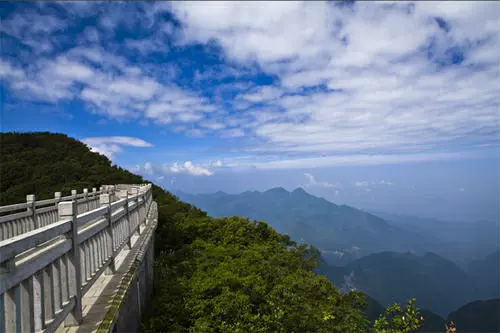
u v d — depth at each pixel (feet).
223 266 43.42
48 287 11.03
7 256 7.87
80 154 131.44
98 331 13.10
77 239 13.62
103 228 18.37
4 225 22.99
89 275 15.74
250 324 30.17
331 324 35.53
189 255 50.72
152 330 25.64
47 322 10.66
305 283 41.86
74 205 13.25
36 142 134.41
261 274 42.96
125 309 19.03
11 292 8.64
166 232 60.29
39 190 92.89
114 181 111.04
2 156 114.73
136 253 26.12
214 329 29.09
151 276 35.53
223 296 33.09
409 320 22.65
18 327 8.85
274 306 34.24
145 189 42.98
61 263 12.24
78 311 13.61
